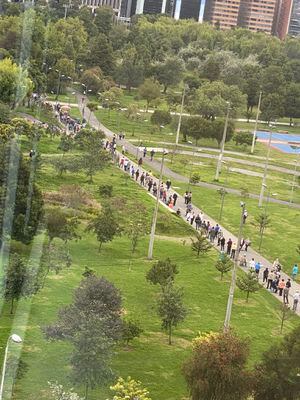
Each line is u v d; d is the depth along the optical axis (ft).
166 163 405.59
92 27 637.30
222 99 523.70
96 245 208.74
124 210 261.03
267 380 119.24
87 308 121.49
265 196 369.71
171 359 136.67
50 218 139.95
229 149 479.82
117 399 107.76
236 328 170.50
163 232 256.32
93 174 298.56
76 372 104.78
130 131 465.88
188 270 215.72
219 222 301.84
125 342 135.95
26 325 89.97
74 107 446.60
